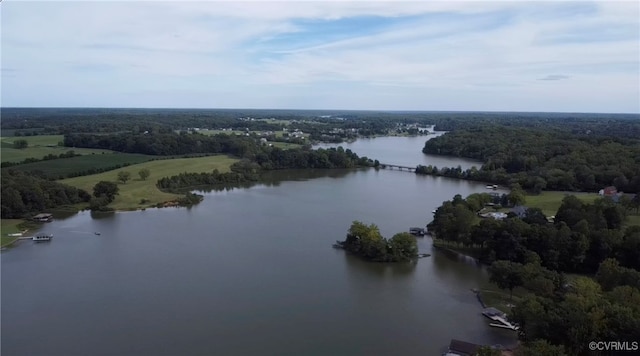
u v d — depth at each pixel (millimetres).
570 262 132250
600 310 86000
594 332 83000
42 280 128500
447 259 146625
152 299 116500
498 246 140000
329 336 99562
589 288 100188
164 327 102875
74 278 129750
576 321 84188
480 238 144875
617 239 132500
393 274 134250
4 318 106812
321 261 144250
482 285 126188
